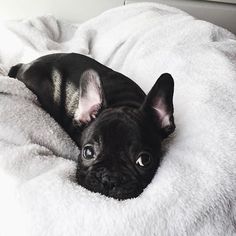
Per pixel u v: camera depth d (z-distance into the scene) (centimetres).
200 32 55
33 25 68
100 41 67
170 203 31
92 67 48
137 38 60
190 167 34
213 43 52
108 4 75
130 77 54
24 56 61
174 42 54
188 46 52
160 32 57
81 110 40
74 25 73
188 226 32
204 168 34
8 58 63
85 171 36
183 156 36
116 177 34
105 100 39
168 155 36
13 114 39
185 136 39
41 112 42
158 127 38
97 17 70
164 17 62
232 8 76
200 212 32
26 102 42
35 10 74
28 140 39
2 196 34
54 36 70
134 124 36
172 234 31
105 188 34
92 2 75
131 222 30
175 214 31
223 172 34
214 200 32
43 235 31
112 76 46
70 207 31
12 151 36
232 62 46
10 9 73
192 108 41
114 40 64
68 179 34
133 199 32
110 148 35
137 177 35
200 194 32
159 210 31
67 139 42
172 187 32
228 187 33
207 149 36
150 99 38
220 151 35
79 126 41
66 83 47
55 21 71
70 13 75
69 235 31
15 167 34
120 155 35
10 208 33
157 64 51
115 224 30
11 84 43
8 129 38
